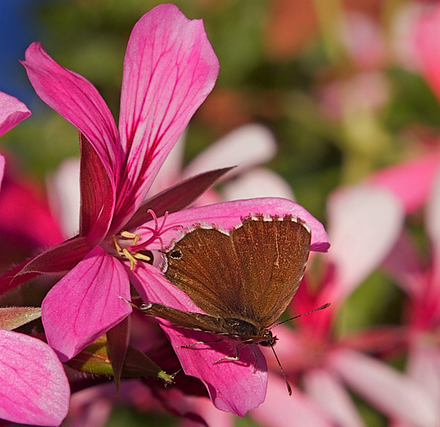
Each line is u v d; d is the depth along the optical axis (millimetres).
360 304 247
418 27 273
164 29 193
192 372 182
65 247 185
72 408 220
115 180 189
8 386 175
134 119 193
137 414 250
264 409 223
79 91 187
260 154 240
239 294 185
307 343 229
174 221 193
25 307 181
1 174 186
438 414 224
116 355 179
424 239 257
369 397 226
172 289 189
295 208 192
